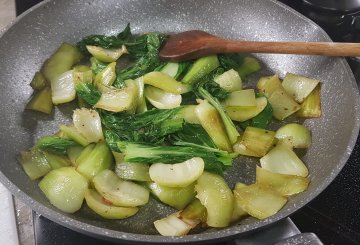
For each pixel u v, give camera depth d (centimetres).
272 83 29
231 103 28
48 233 23
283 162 25
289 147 26
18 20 30
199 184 23
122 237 19
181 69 30
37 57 31
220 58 31
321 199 24
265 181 24
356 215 24
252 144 26
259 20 33
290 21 31
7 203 26
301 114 28
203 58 30
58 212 21
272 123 28
